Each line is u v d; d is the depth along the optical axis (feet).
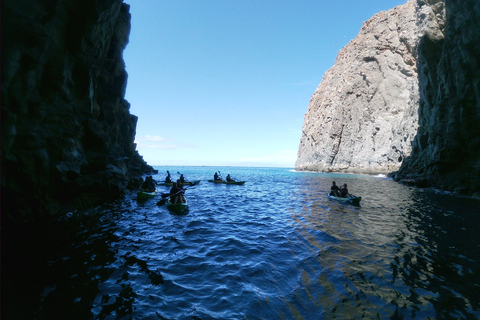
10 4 21.57
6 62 21.03
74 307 11.73
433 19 75.20
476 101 54.75
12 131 21.44
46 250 18.93
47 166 25.41
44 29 25.49
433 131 68.64
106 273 15.46
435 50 73.77
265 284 14.55
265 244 21.84
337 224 28.96
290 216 33.88
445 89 64.39
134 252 19.26
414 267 16.83
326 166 198.59
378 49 182.70
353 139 183.83
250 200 49.62
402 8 174.09
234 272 16.06
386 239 23.11
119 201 42.34
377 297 13.14
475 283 14.58
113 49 55.31
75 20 32.99
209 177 134.62
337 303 12.59
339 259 18.33
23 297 12.35
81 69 36.11
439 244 21.54
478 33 52.80
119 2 43.73
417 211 36.40
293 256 18.95
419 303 12.57
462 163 59.82
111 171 40.83
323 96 232.94
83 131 36.73
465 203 43.62
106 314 11.30
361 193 58.80
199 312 11.69
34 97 25.09
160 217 31.94
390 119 164.66
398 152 139.95
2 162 21.04
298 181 106.73
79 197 33.83
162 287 13.99
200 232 25.59
